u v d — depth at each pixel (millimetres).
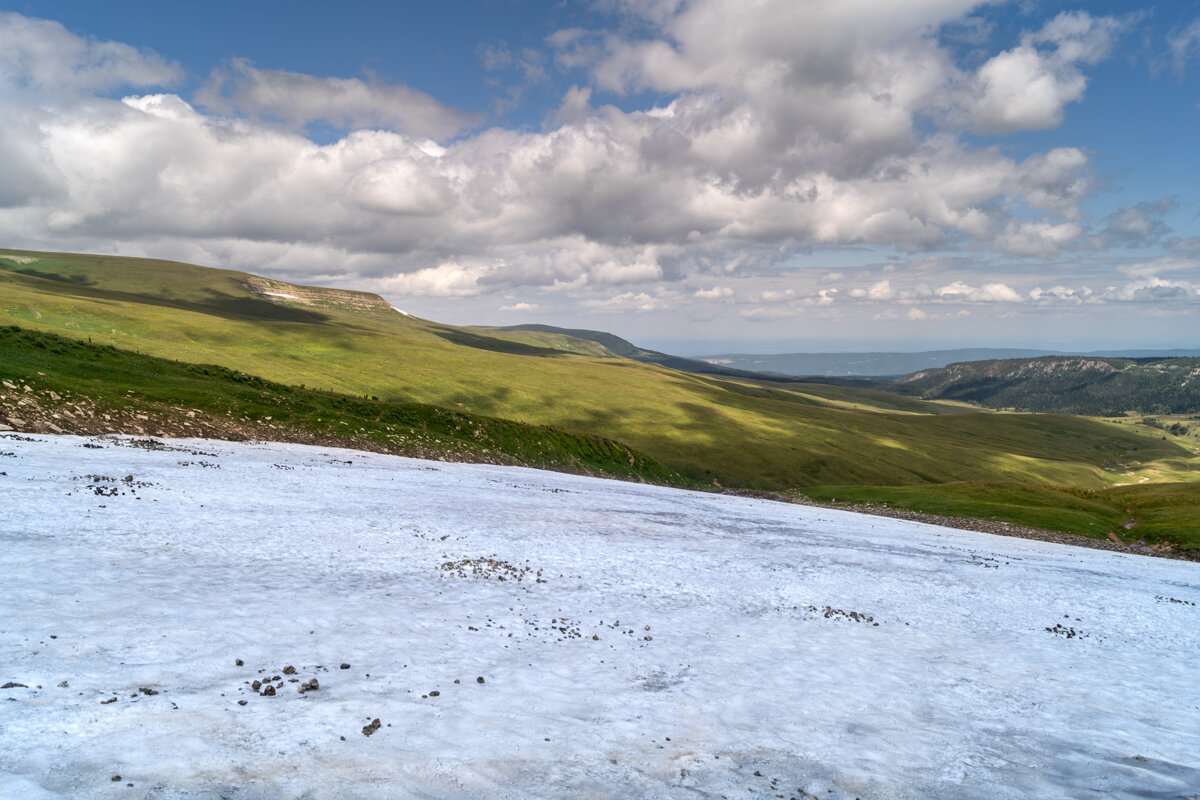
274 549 22703
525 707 11758
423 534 29094
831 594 26484
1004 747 12117
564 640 16531
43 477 29344
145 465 37688
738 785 9578
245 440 58438
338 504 34250
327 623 15367
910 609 25234
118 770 7836
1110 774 11148
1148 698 16172
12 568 16516
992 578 35562
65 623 13023
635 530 38844
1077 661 19484
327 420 71438
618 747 10500
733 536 41469
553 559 27359
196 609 15125
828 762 10766
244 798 7582
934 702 14469
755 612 22047
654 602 22031
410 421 84250
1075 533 80000
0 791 6930
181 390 63844
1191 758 12188
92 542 20219
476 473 63188
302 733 9555
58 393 51156
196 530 23906
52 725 8742
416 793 8203
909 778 10391
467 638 15633
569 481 70062
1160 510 97812
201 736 9023
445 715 10875
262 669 12000
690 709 12656
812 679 15359
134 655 11836
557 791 8766
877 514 83625
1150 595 35719
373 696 11336
